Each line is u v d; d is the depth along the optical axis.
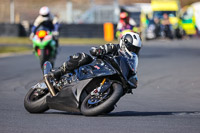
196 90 36.31
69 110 21.70
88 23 123.19
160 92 35.06
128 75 21.33
